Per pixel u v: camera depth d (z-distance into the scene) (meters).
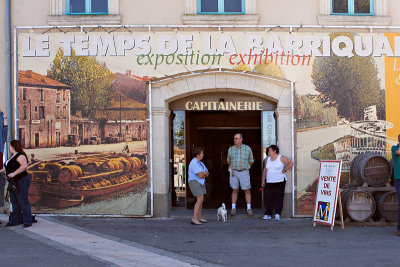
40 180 9.62
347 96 9.67
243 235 8.03
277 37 9.70
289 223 9.16
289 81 9.66
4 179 9.71
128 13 9.76
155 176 9.70
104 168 9.62
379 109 9.69
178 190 10.58
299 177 9.62
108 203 9.60
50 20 9.64
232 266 6.01
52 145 9.63
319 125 9.66
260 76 9.68
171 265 6.04
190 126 11.18
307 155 9.65
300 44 9.70
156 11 9.76
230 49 9.68
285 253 6.70
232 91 10.00
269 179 9.52
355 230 8.42
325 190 8.70
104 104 9.64
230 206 11.03
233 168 9.81
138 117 9.65
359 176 8.99
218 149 11.68
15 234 7.83
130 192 9.62
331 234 8.08
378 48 9.73
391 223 8.84
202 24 9.69
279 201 9.51
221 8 9.94
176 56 9.67
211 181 11.91
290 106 9.70
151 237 7.82
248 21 9.68
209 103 10.22
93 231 8.27
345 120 9.66
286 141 9.72
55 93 9.66
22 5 9.75
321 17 9.66
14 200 8.48
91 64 9.66
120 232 8.23
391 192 8.78
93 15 9.67
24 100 9.63
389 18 9.72
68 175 9.61
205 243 7.38
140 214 9.62
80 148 9.63
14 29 9.64
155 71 9.67
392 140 9.66
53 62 9.66
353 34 9.72
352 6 9.99
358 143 9.66
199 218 9.22
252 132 11.27
